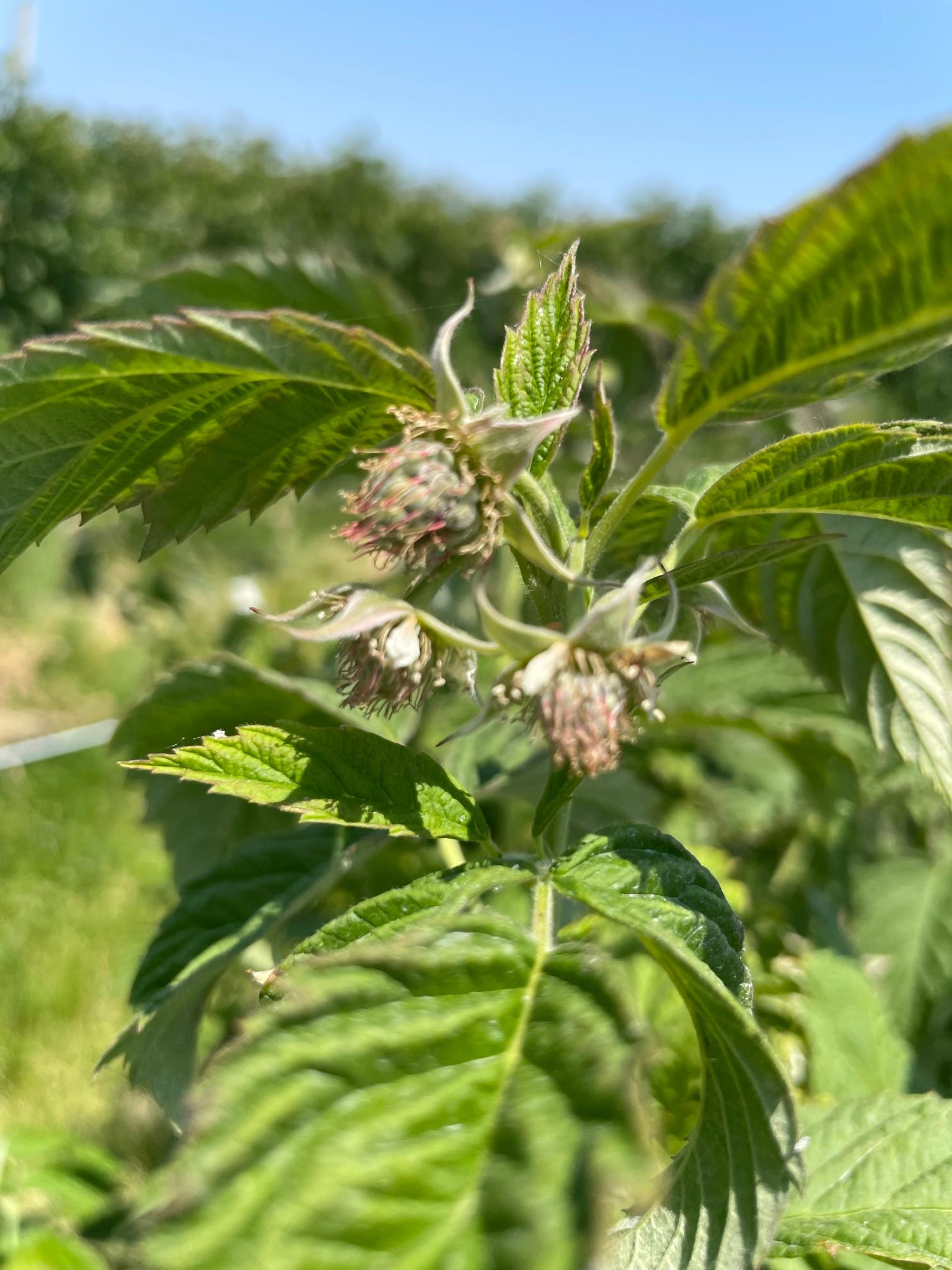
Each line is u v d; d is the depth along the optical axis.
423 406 0.11
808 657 0.16
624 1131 0.06
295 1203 0.06
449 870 0.09
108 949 0.55
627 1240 0.08
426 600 0.10
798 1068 0.19
